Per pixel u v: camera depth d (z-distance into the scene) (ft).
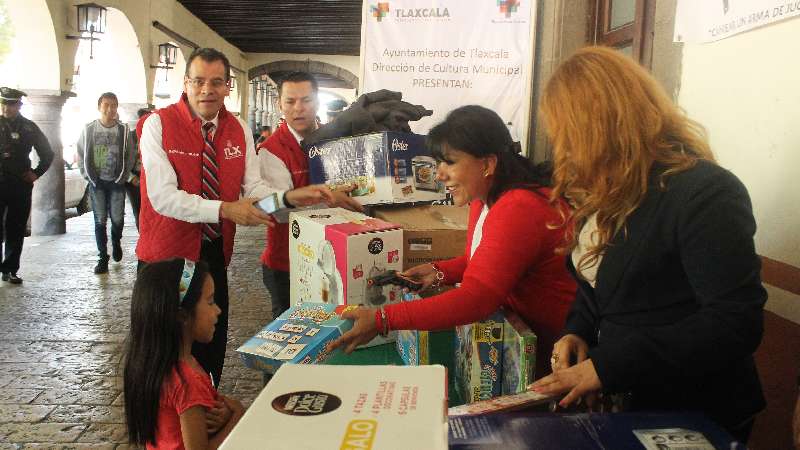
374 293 6.17
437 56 14.35
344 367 2.88
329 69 74.90
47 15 25.08
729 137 6.78
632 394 4.03
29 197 18.93
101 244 20.58
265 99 91.66
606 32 12.68
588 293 4.33
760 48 6.27
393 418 2.41
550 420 3.12
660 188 3.59
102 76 43.47
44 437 10.01
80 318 15.89
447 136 5.20
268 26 54.24
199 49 8.59
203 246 8.82
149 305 5.45
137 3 33.88
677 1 8.04
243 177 9.12
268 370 4.66
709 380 3.94
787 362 5.69
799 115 5.66
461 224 7.39
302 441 2.26
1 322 15.43
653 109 3.63
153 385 5.42
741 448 2.88
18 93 18.43
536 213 4.87
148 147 8.36
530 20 14.10
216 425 5.61
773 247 5.98
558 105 3.74
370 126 9.03
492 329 4.95
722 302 3.38
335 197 7.92
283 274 9.42
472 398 5.00
